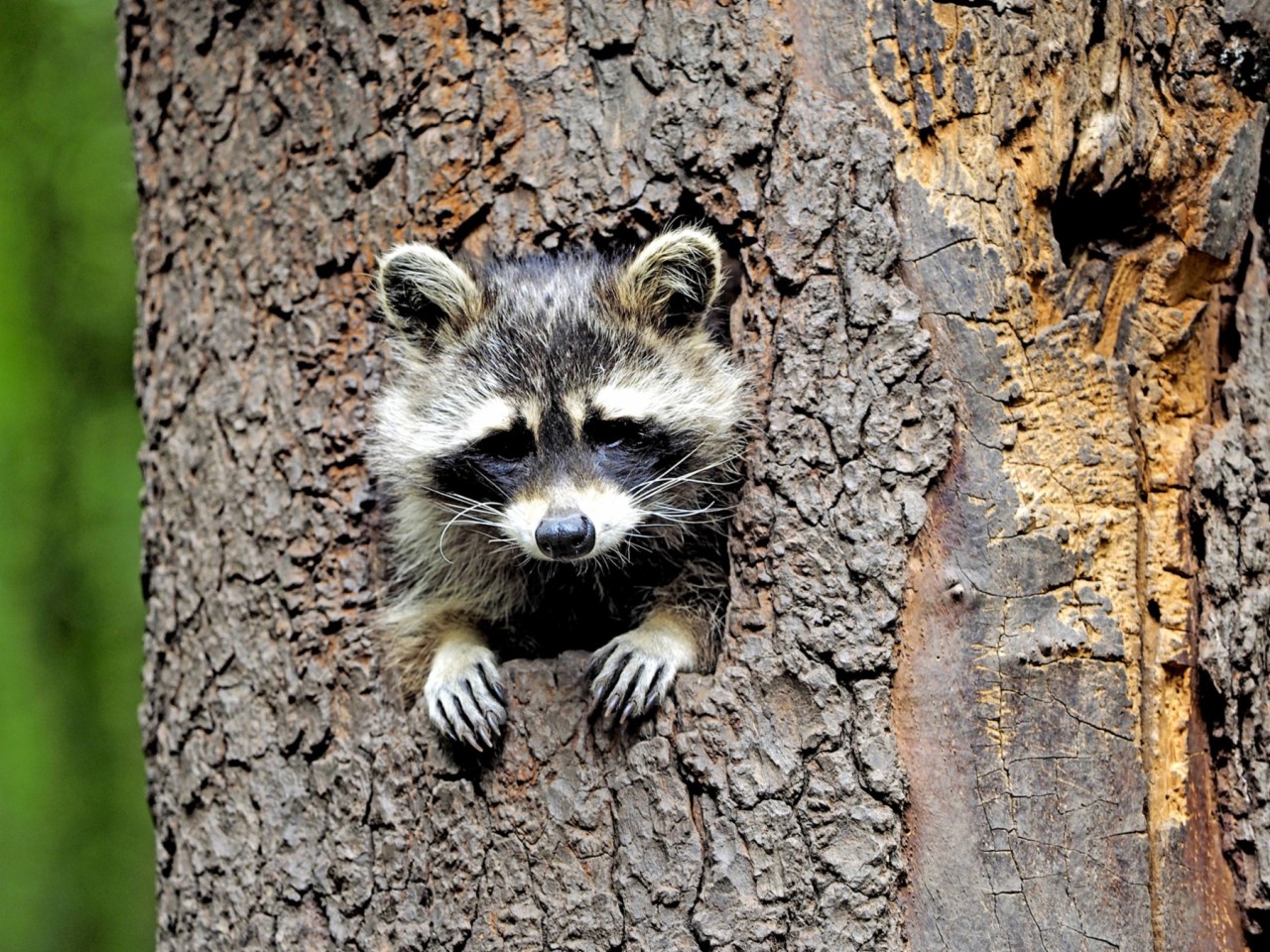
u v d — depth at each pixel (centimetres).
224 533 178
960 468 169
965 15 171
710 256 174
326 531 177
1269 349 174
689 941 167
